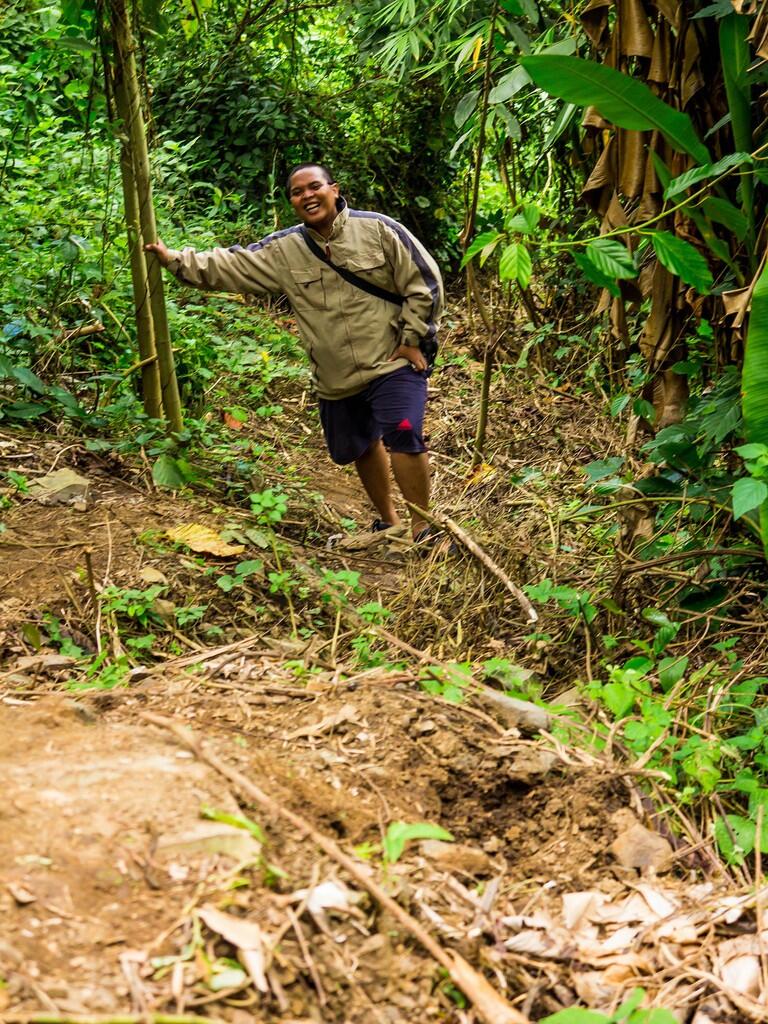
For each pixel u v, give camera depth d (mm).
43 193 6695
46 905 1945
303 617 4363
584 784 2846
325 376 5242
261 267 5152
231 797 2324
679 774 3184
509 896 2514
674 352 4695
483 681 3605
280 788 2510
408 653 3986
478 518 5527
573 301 8836
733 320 4176
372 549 5293
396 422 5137
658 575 4336
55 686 3420
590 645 4090
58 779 2303
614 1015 2152
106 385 5820
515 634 4309
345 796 2609
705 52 4309
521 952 2320
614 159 4516
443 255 11312
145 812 2219
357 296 5086
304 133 10648
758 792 3082
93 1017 1743
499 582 4473
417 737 2936
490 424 7473
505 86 5496
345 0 10586
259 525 5098
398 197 10961
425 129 11094
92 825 2156
